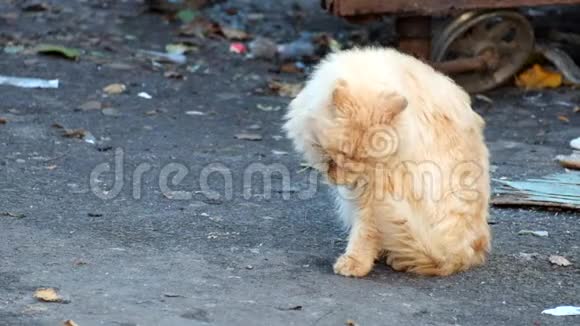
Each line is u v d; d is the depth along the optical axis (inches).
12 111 484.4
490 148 467.8
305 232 339.6
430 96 292.4
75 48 617.9
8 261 298.0
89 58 597.6
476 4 522.9
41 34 645.9
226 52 639.1
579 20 644.1
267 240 329.7
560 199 378.3
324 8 552.7
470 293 289.0
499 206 375.9
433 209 288.8
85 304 266.7
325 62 290.7
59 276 287.7
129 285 282.7
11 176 388.2
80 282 283.6
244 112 517.0
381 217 286.8
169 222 343.9
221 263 305.1
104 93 531.2
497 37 558.3
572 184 401.1
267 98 548.1
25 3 726.5
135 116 494.6
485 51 553.9
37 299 268.8
